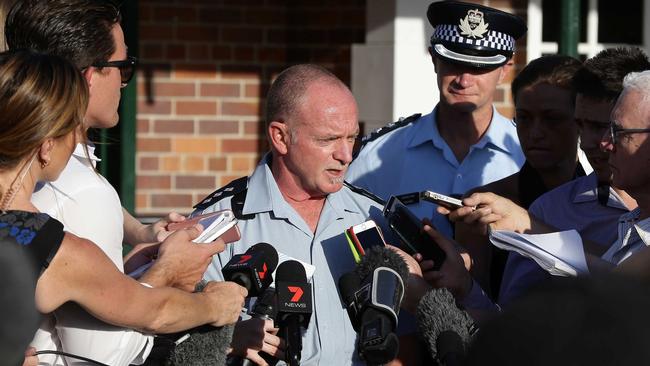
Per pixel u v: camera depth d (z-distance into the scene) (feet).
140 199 40.65
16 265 12.04
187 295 15.02
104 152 31.32
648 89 16.71
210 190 41.22
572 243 17.53
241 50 41.19
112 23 15.61
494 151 24.68
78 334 14.21
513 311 5.47
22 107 12.81
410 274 18.08
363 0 40.47
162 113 40.70
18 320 11.70
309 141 18.86
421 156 24.68
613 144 17.01
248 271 16.70
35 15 15.05
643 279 5.68
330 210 19.51
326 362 18.45
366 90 34.17
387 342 14.49
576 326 5.28
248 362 17.33
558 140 22.88
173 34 40.63
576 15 32.99
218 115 41.14
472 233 21.77
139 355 15.07
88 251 13.44
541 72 23.00
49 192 14.64
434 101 33.42
